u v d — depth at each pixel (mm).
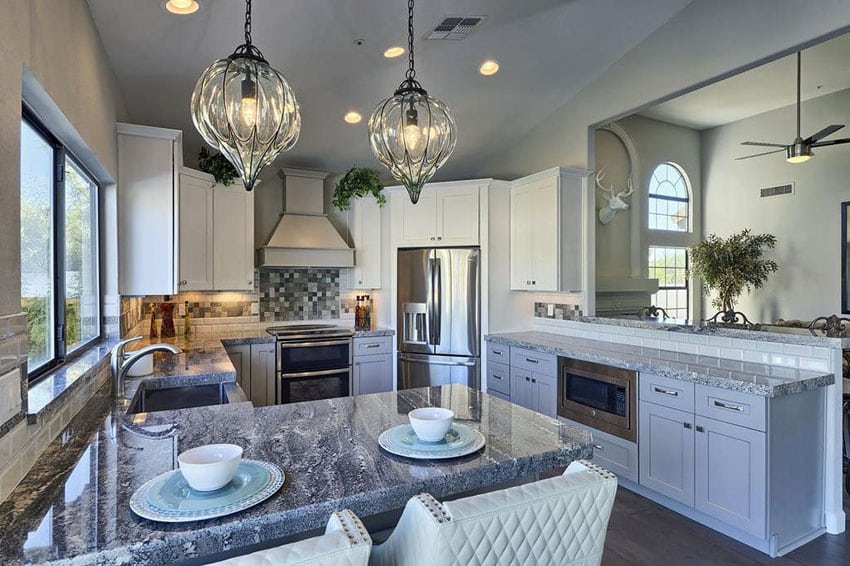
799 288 6574
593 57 3988
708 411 2756
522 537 999
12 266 1271
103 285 2959
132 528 1027
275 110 1800
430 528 910
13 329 1248
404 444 1542
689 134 7535
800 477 2650
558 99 4512
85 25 2240
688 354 3473
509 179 5246
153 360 2908
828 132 4844
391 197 5035
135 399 2252
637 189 6672
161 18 2686
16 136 1322
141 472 1331
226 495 1165
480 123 4758
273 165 4914
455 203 4797
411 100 2131
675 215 7414
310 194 4988
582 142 4395
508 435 1685
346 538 826
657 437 3059
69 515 1082
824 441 2768
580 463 1229
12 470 1217
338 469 1366
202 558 1214
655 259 7227
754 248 6570
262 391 4375
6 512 1099
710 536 2748
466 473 1356
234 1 2664
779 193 6758
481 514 946
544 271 4398
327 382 4672
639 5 3488
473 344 4734
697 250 6848
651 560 2523
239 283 4180
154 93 3465
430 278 4844
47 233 2027
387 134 2168
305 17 2941
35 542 973
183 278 3590
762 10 3100
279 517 1100
